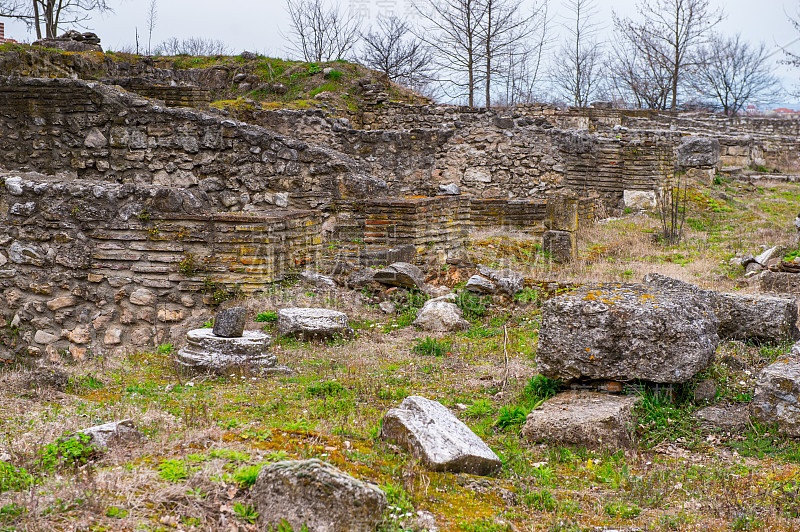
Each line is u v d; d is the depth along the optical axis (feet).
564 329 21.38
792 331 27.32
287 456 16.15
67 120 50.08
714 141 71.61
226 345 24.72
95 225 33.47
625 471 17.39
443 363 26.73
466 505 15.10
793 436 19.35
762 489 16.52
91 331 33.45
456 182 66.74
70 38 75.20
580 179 65.77
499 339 30.12
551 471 17.47
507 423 20.61
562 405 20.31
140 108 49.39
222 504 13.70
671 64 139.33
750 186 73.26
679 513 15.40
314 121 66.80
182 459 15.61
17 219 33.99
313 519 12.69
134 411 19.69
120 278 33.32
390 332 31.37
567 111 100.94
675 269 43.09
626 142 65.26
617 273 41.16
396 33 132.05
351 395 22.56
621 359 20.81
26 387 22.07
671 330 20.63
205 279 32.94
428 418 18.12
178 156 49.37
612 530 14.53
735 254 46.29
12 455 15.55
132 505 13.38
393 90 89.04
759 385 20.01
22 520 12.53
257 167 49.08
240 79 84.58
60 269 33.71
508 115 69.10
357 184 48.73
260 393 22.39
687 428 20.26
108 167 50.06
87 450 15.79
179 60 88.17
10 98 50.37
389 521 13.51
